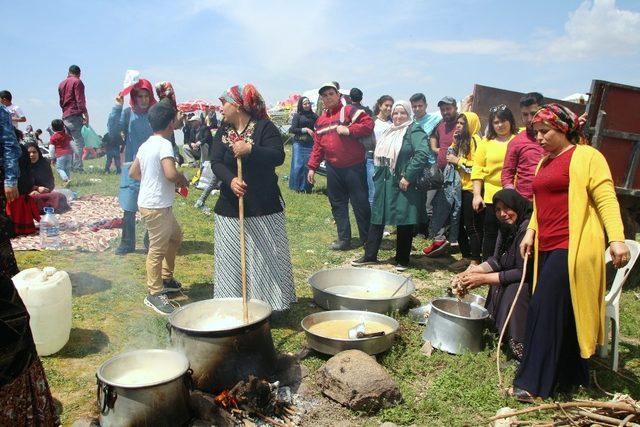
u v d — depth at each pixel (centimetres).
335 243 752
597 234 335
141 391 280
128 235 670
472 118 658
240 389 319
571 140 351
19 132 802
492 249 598
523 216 406
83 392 350
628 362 423
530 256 391
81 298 511
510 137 589
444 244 722
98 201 1026
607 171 335
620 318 515
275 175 455
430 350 418
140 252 682
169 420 288
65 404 335
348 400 335
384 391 339
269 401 328
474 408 346
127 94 641
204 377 328
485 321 432
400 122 642
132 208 656
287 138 2166
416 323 474
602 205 332
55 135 1188
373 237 670
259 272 446
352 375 341
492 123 593
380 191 646
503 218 411
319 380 358
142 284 555
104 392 282
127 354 315
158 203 472
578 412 303
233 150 418
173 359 317
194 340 328
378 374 343
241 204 407
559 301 341
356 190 720
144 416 281
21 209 652
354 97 870
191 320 377
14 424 210
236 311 389
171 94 535
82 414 322
